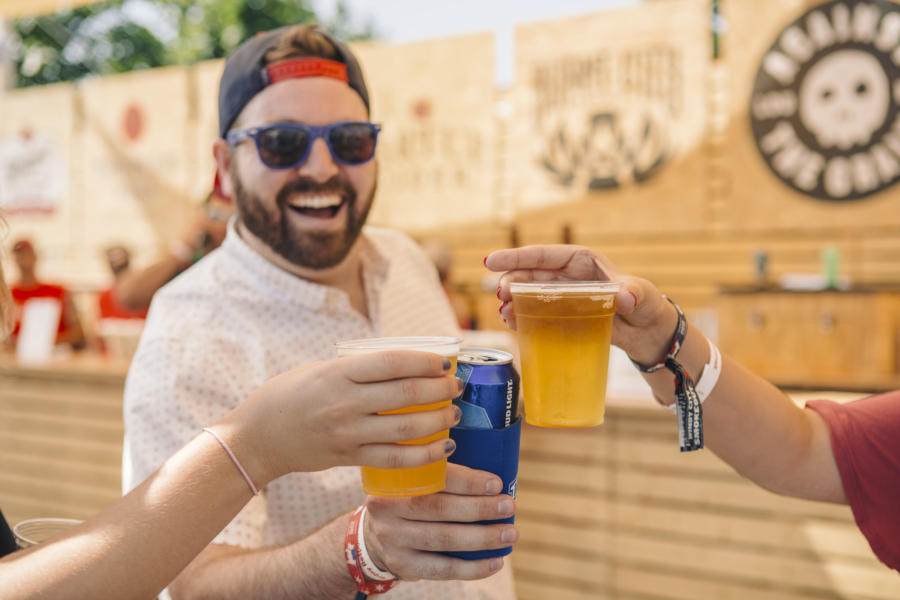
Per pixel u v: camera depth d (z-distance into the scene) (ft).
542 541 9.69
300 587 2.77
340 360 2.30
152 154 21.01
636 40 15.56
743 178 14.93
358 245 4.75
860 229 14.03
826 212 14.28
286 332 4.08
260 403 2.36
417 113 18.02
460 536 2.47
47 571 2.20
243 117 4.06
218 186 4.48
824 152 14.16
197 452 2.36
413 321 4.87
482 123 17.33
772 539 8.36
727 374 3.36
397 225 18.52
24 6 16.30
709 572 8.66
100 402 12.03
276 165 3.89
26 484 12.83
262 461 2.37
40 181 22.58
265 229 4.03
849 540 8.00
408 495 2.34
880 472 3.44
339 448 2.31
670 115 15.39
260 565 2.90
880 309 10.52
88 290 22.07
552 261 3.19
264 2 53.16
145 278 10.87
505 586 4.51
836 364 10.71
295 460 2.37
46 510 12.64
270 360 3.94
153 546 2.26
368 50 18.47
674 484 8.86
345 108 4.06
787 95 14.37
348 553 2.64
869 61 13.65
